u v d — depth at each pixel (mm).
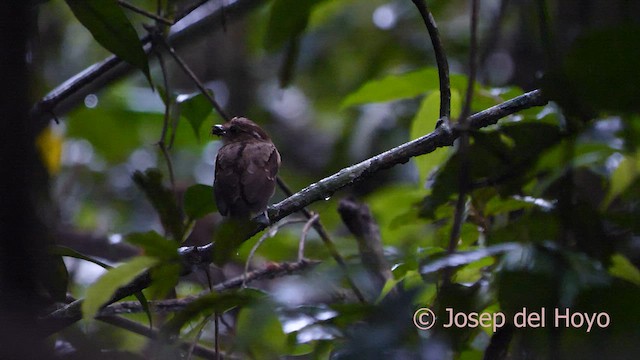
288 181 19594
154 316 10891
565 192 7652
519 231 8383
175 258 6422
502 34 17156
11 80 5332
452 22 19406
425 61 18562
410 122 17547
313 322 6902
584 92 6031
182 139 16844
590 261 6246
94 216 18344
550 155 8320
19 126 5391
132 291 7555
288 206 7883
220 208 9477
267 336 7090
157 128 19016
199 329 7656
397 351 5918
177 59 10234
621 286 6250
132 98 18125
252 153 10109
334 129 21359
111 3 8273
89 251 15727
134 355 8398
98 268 15273
